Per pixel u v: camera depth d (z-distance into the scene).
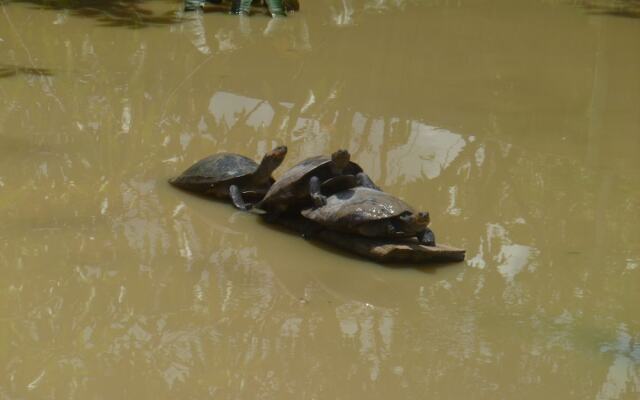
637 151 9.13
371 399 4.61
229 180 7.21
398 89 10.96
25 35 12.48
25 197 7.01
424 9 16.66
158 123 9.08
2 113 9.05
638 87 11.75
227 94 10.23
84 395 4.48
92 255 6.11
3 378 4.58
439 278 6.15
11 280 5.66
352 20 15.15
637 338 5.42
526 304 5.81
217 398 4.53
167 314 5.39
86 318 5.27
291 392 4.62
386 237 6.45
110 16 14.09
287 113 9.67
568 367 5.04
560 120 10.07
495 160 8.62
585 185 8.09
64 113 9.22
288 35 13.59
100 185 7.39
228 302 5.60
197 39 12.89
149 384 4.61
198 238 6.55
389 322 5.48
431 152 8.72
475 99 10.73
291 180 6.72
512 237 6.88
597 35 15.09
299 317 5.47
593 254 6.64
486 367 5.00
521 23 15.84
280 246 6.54
